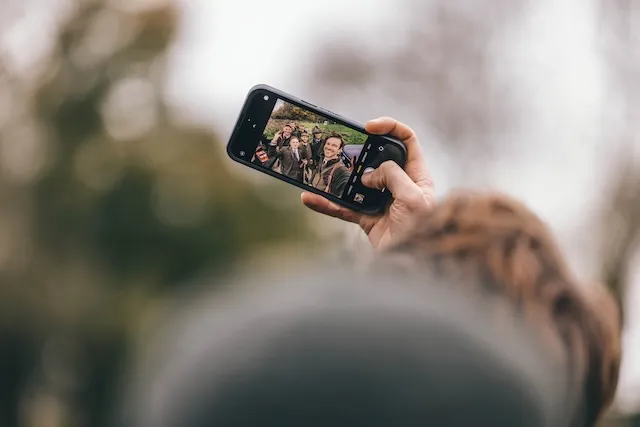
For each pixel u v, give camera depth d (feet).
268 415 2.32
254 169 7.75
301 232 67.51
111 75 70.03
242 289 2.50
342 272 2.57
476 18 71.51
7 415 63.52
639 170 41.73
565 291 3.38
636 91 49.96
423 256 3.36
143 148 67.72
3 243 65.46
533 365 2.51
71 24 70.38
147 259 66.85
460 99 69.97
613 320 3.53
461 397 2.37
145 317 64.34
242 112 7.75
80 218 66.59
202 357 2.38
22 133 68.49
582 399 3.37
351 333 2.36
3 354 63.98
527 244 3.42
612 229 32.22
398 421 2.33
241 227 67.46
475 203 3.53
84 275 65.72
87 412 64.23
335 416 2.32
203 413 2.34
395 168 6.76
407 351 2.37
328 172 7.18
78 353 64.75
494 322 2.58
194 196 67.05
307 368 2.33
